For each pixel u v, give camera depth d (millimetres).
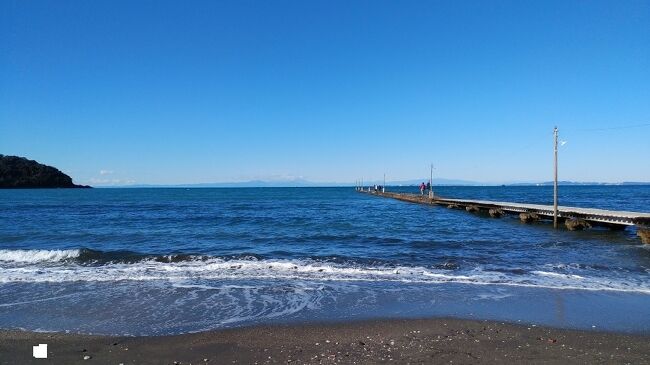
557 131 27922
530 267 14648
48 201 68875
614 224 26125
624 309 9539
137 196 101312
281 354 6922
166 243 20641
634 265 15156
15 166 166375
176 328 8359
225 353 6977
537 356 6773
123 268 14070
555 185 28016
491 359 6645
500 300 10328
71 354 6891
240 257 16188
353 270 13789
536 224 30672
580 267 14688
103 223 30938
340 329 8203
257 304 9977
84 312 9352
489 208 40531
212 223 31234
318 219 35031
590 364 6457
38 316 9078
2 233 24219
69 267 14289
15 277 12602
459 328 8258
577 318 8891
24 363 6504
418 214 41375
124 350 7098
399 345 7309
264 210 47906
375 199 83188
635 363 6500
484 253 17812
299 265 14555
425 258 16422
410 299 10422
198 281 12219
